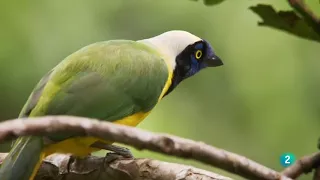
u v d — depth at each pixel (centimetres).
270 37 1341
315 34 544
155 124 1264
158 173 702
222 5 1364
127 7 1341
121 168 728
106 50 869
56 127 468
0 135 459
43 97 788
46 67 1265
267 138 1305
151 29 1348
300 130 1299
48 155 758
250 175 493
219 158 486
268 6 544
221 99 1330
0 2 1269
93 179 755
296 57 1324
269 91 1318
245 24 1353
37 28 1276
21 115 787
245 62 1341
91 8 1317
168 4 1362
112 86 828
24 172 706
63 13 1295
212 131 1305
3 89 1252
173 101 1311
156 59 898
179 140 482
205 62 1003
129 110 844
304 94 1309
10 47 1259
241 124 1317
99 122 474
